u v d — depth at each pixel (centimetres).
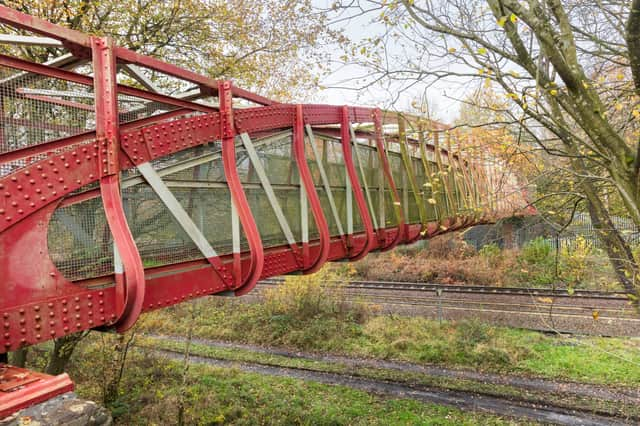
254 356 1568
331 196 782
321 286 1927
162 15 1079
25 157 368
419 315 1791
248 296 2131
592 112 395
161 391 1217
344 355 1552
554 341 1476
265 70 1319
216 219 562
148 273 470
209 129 538
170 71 486
